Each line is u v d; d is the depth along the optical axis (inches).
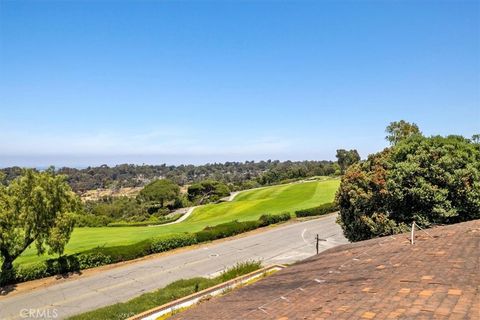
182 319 300.0
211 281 847.1
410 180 794.2
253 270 866.1
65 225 1015.0
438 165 778.8
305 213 1994.3
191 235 1429.6
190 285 852.6
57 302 848.3
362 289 249.0
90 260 1123.3
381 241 457.4
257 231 1670.8
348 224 954.7
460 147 818.2
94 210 3735.2
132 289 936.3
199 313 305.9
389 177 822.5
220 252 1301.7
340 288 268.1
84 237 1679.4
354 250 441.7
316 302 243.9
